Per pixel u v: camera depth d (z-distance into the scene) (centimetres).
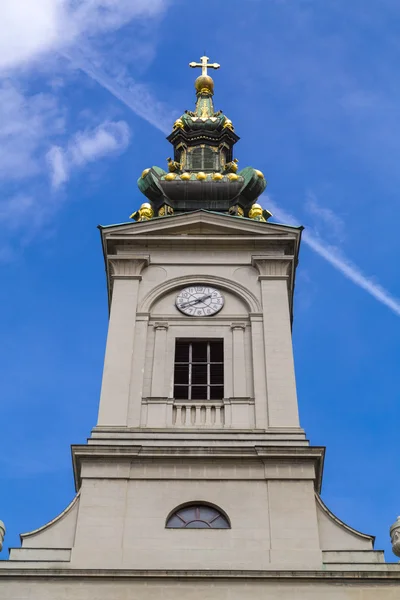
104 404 4597
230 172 6094
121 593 3859
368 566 3994
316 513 4197
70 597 3850
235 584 3881
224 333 4953
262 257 5228
